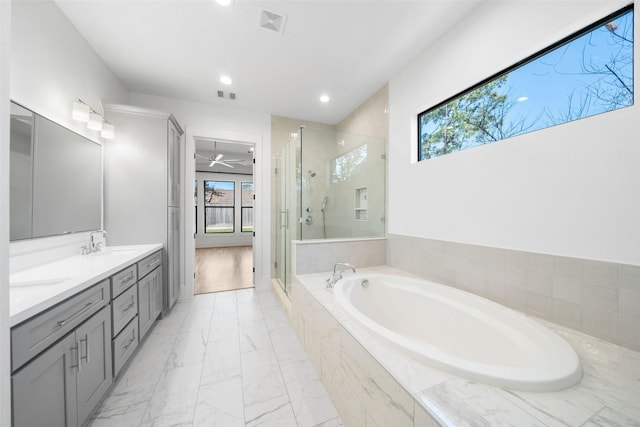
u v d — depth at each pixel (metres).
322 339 1.57
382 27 1.90
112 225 2.35
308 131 2.85
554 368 0.90
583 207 1.22
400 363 0.97
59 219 1.75
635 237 1.07
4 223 0.58
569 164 1.26
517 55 1.47
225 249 7.06
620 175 1.10
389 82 2.64
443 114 2.10
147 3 1.68
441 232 2.02
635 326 1.07
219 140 3.36
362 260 2.58
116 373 1.51
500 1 1.56
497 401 0.78
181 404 1.39
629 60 1.12
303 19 1.82
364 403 1.09
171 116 2.58
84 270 1.45
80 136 1.98
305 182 2.81
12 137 1.41
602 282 1.16
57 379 1.02
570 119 1.31
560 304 1.31
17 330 0.83
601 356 1.05
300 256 2.34
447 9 1.73
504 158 1.56
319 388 1.53
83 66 2.01
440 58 2.01
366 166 2.88
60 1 1.66
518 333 1.26
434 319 1.72
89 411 1.22
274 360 1.82
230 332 2.24
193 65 2.39
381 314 2.04
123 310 1.63
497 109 1.66
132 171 2.42
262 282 3.54
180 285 3.08
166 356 1.86
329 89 2.85
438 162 2.05
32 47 1.52
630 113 1.07
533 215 1.42
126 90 2.79
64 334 1.07
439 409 0.75
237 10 1.74
